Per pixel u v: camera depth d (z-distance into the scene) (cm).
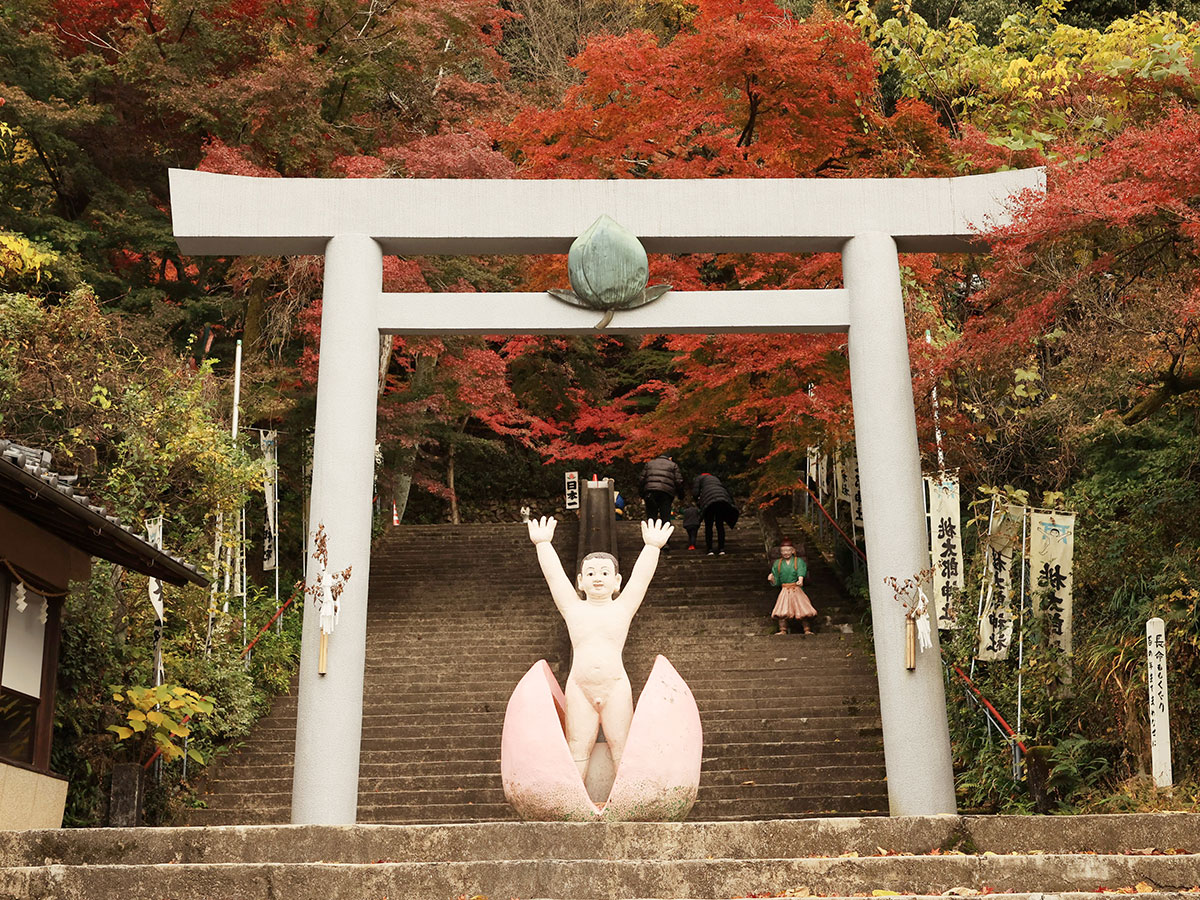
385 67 1753
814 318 970
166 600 1182
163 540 1173
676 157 1491
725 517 1859
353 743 865
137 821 898
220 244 965
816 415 1371
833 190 979
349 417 914
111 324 1336
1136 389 1018
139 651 1120
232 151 1490
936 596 1095
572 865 531
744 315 966
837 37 1375
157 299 1639
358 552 896
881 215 977
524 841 603
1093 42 1455
